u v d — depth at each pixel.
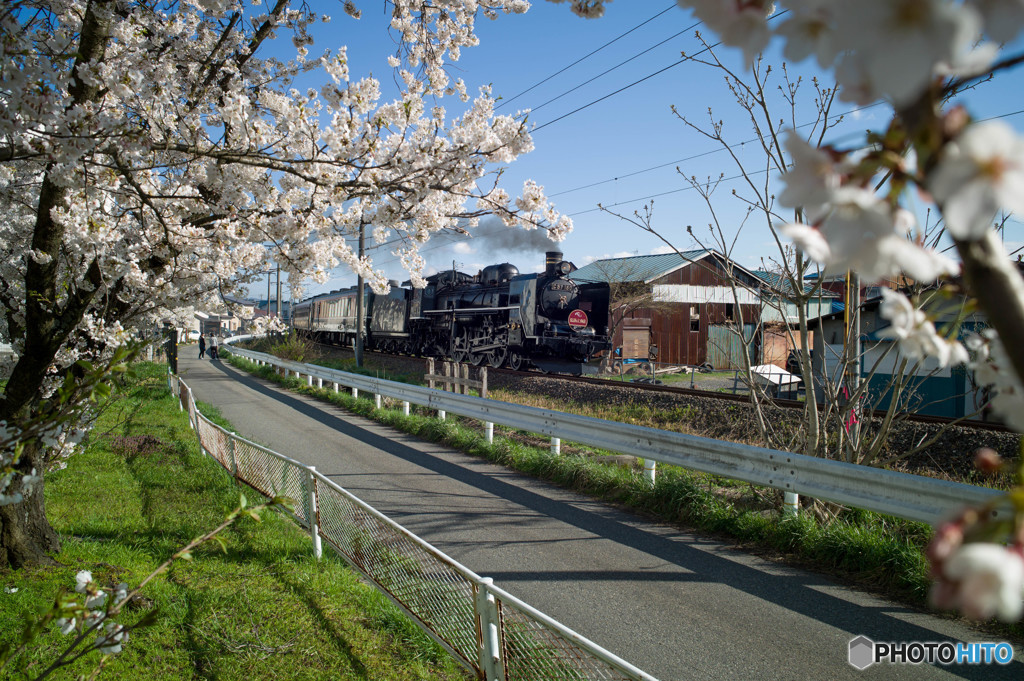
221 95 4.71
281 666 3.47
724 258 6.48
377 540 4.23
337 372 16.52
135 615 4.05
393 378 18.31
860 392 5.77
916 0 0.38
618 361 23.00
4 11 2.88
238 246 5.52
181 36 4.81
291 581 4.59
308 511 5.36
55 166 3.66
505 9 5.05
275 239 4.88
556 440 8.38
